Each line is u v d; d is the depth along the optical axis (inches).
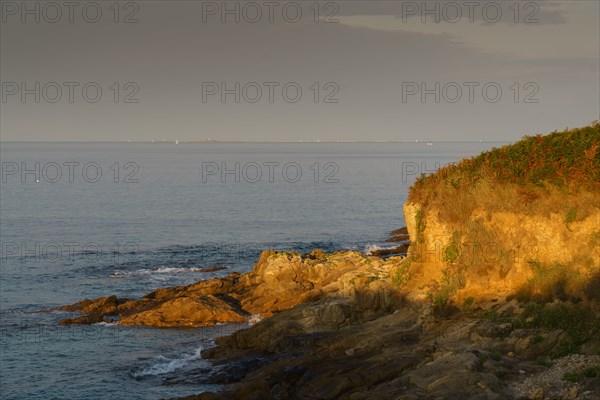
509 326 1133.1
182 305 1856.5
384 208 5172.2
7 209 5142.7
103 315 1984.5
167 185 7593.5
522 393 918.4
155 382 1438.2
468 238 1325.0
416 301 1328.7
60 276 2623.0
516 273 1259.8
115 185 7573.8
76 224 4313.5
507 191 1318.9
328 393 1049.5
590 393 889.5
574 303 1159.0
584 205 1222.9
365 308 1448.1
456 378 949.8
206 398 1068.5
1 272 2704.2
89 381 1470.2
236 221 4456.2
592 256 1183.6
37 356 1643.7
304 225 4247.0
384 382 1055.0
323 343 1326.3
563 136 1370.6
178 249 3289.9
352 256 2084.2
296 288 1900.8
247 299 1927.9
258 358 1418.6
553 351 1056.8
